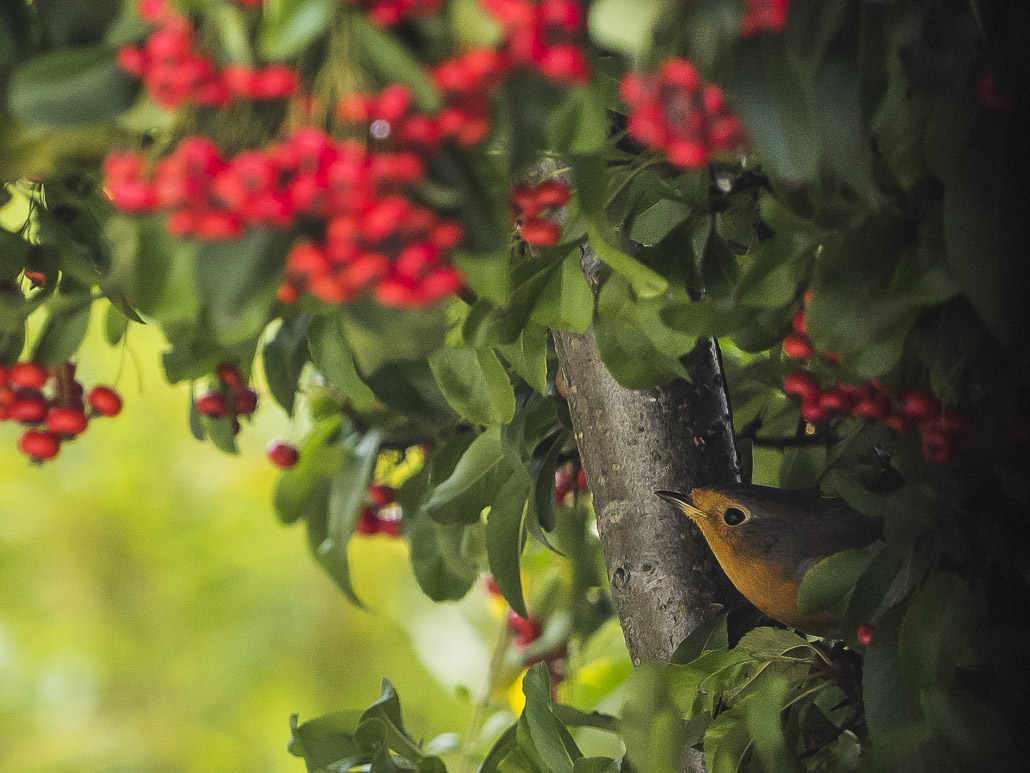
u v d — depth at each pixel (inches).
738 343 121.7
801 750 123.0
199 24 118.6
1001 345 121.3
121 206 118.5
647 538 124.3
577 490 128.0
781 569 124.0
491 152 120.0
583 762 122.8
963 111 120.1
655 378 122.1
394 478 131.0
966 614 120.7
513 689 130.2
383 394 122.3
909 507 121.2
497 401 122.3
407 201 118.6
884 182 121.0
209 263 118.6
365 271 118.4
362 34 118.4
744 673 122.6
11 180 120.5
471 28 118.3
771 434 126.6
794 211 121.0
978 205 120.1
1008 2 120.1
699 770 123.8
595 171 120.0
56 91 118.8
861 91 119.9
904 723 120.8
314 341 122.6
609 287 121.9
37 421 123.3
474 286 119.3
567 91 119.2
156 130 120.0
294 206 118.3
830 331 120.8
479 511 124.5
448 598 127.0
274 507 127.6
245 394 126.4
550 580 130.2
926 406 121.7
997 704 120.9
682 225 122.0
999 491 121.4
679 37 119.0
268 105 119.0
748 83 119.2
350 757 124.3
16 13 120.1
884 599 121.3
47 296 122.3
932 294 120.6
